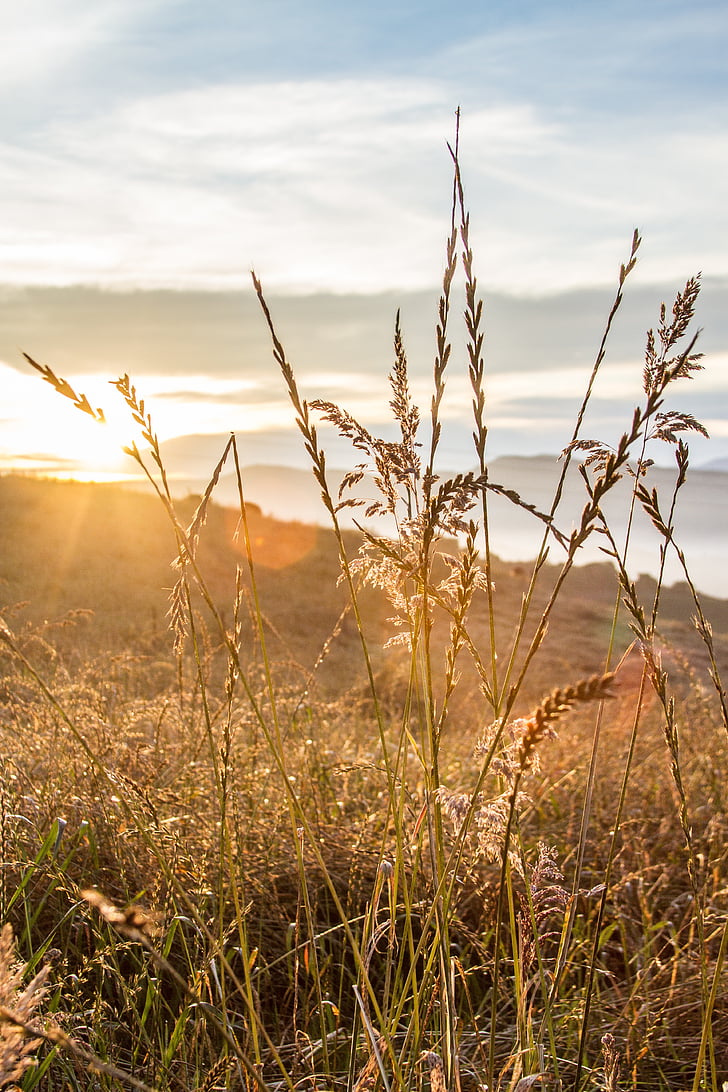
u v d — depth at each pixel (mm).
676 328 1408
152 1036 2062
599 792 4051
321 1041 1801
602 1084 1865
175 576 21422
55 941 2271
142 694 5066
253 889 2527
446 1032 1447
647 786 4285
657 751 4500
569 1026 2225
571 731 5293
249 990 1474
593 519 1260
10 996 955
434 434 1378
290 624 19312
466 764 3965
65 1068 1708
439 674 7000
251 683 4891
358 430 1370
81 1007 1908
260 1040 2059
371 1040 1391
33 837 2537
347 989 2422
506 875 1625
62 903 2371
